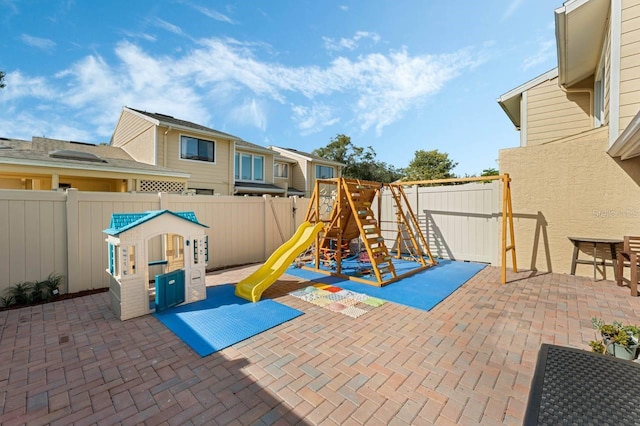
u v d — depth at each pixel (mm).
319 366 2730
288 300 4578
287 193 18203
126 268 3789
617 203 5680
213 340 3229
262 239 7949
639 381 1420
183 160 12773
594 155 5867
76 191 4875
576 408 1236
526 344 3141
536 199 6480
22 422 2035
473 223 7598
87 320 3777
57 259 4750
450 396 2299
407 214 8758
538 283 5492
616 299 4539
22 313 4000
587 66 7133
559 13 5613
